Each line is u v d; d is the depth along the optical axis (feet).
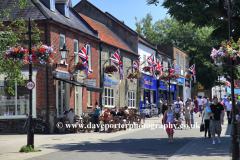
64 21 73.82
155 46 135.33
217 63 34.01
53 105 64.23
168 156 35.37
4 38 49.26
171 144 45.96
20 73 49.21
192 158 32.86
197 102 89.45
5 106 64.44
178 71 149.69
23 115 63.87
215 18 53.72
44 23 63.93
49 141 50.37
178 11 48.70
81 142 49.14
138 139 52.80
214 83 181.37
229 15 33.91
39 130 63.00
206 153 36.32
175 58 155.43
